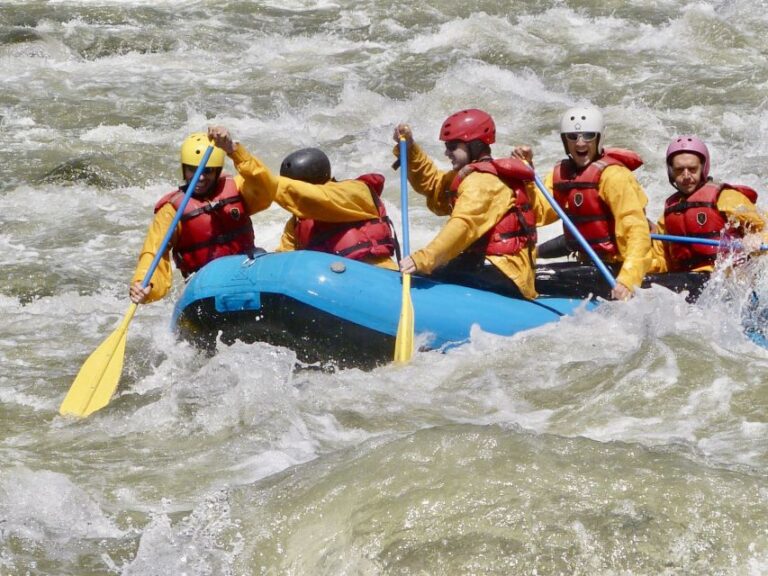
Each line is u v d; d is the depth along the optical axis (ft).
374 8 196.24
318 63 169.99
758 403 62.85
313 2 203.00
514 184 75.97
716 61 161.07
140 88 157.89
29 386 72.90
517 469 52.70
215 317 73.00
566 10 188.96
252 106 149.48
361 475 53.47
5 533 52.75
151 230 76.18
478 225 73.77
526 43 173.88
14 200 117.19
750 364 67.62
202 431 64.59
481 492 51.13
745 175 118.42
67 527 53.78
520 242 75.92
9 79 161.07
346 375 71.31
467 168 75.51
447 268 76.54
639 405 63.46
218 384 69.31
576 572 46.88
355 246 75.61
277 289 70.95
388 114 145.69
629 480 51.60
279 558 49.93
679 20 174.29
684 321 73.15
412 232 106.11
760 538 47.98
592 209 77.51
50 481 57.82
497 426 56.85
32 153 131.03
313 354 72.59
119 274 97.09
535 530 48.78
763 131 131.44
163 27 187.93
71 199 117.39
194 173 76.02
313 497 52.75
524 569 47.09
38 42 175.73
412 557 48.03
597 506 49.93
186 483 58.29
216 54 176.04
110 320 85.87
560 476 52.11
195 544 51.03
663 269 82.79
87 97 153.58
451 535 48.91
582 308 75.51
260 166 73.51
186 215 76.48
